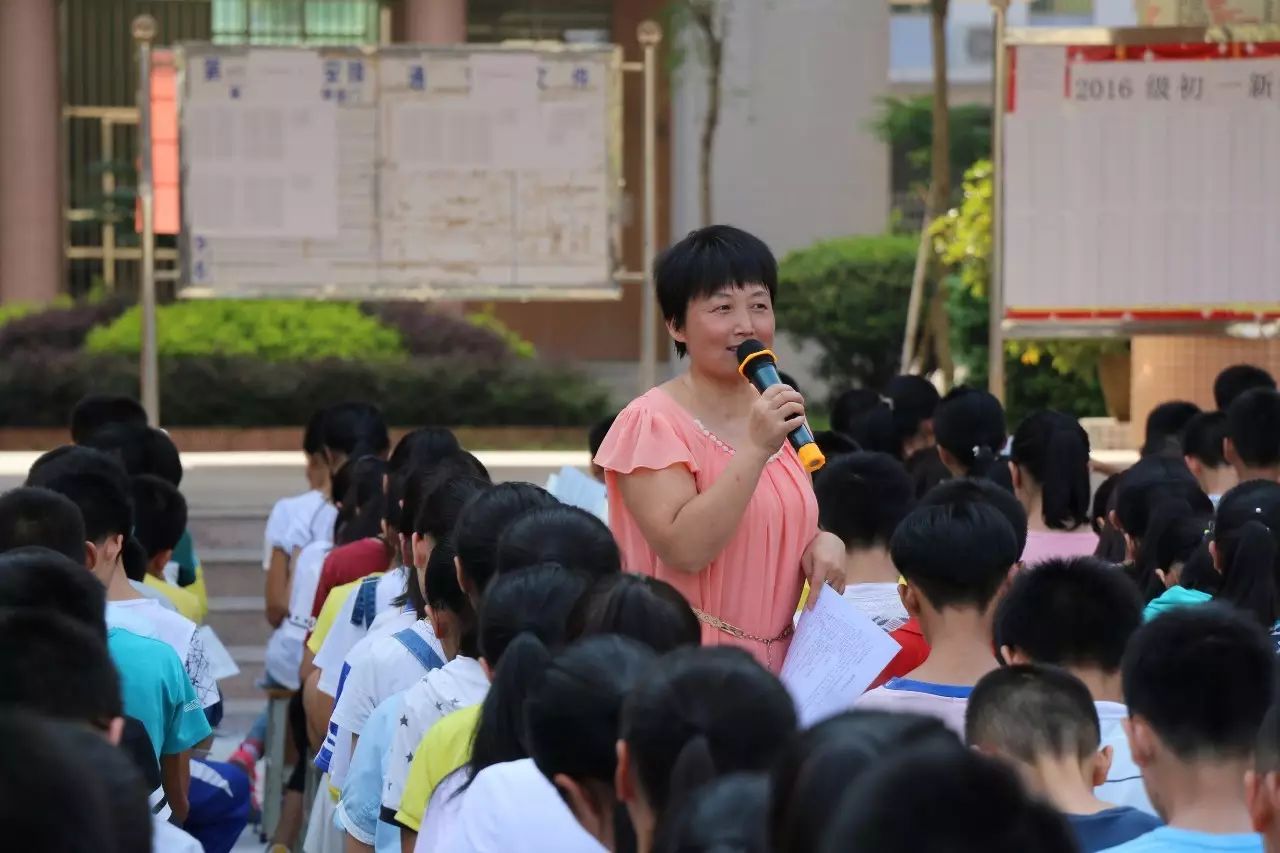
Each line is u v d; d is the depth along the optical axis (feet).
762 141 96.27
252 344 77.20
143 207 52.42
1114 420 73.20
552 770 13.76
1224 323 47.83
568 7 113.19
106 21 108.88
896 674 22.79
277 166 52.06
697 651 12.82
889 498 25.20
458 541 19.97
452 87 52.29
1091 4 106.73
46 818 9.02
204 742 24.66
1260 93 47.39
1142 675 14.92
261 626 47.57
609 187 52.80
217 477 58.29
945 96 73.31
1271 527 22.91
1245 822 14.53
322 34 108.88
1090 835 14.96
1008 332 47.93
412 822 18.34
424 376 77.25
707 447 19.36
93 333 81.20
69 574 18.39
